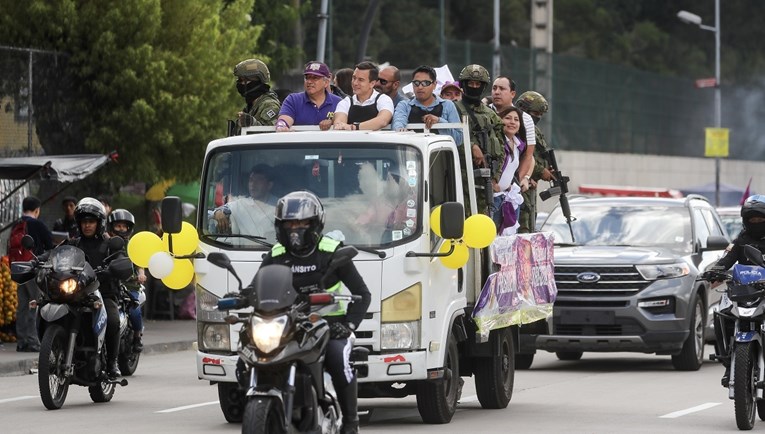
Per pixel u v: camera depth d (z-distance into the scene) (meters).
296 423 27.44
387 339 35.81
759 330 38.03
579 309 55.12
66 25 78.44
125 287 48.81
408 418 40.66
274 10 110.88
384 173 36.47
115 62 78.81
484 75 42.28
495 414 41.66
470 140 41.75
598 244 59.47
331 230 36.12
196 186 97.62
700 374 55.41
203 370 36.62
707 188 175.38
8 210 75.31
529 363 58.06
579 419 40.44
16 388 50.53
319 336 27.12
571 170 159.50
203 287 36.72
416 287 36.00
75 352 43.69
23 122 76.31
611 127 170.38
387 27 186.88
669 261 56.19
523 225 46.19
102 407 43.91
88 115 79.56
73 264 42.50
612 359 63.22
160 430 37.97
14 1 78.81
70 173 64.94
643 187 176.88
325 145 36.84
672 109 187.25
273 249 28.55
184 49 81.44
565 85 159.88
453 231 34.47
